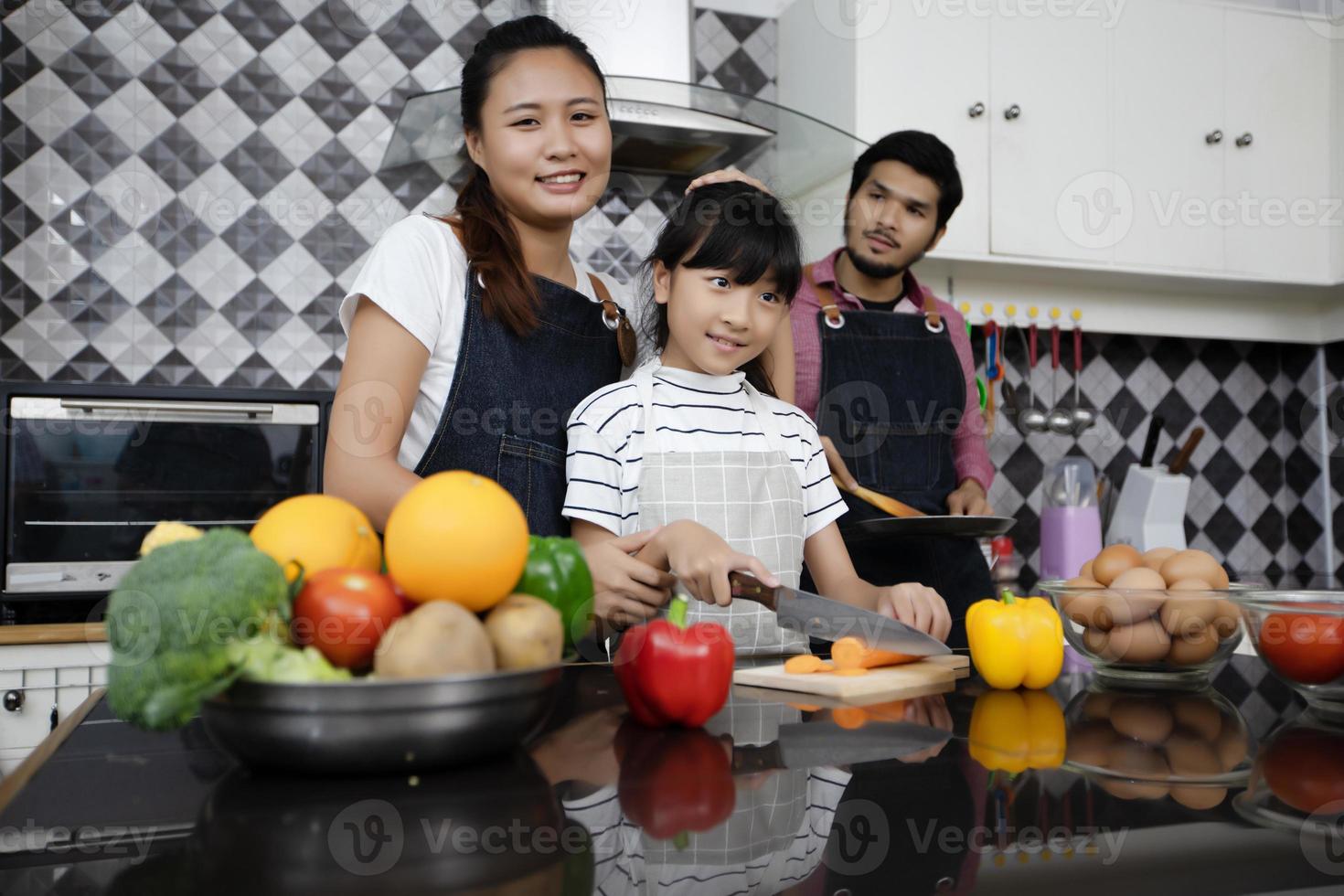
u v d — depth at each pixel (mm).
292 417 1856
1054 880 352
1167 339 2709
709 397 1142
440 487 490
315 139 2207
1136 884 348
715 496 1057
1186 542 2703
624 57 1844
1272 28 2379
